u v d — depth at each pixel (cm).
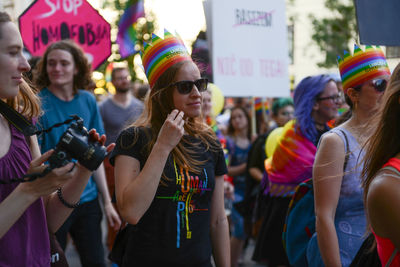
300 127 410
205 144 266
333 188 278
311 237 314
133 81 1030
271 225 421
